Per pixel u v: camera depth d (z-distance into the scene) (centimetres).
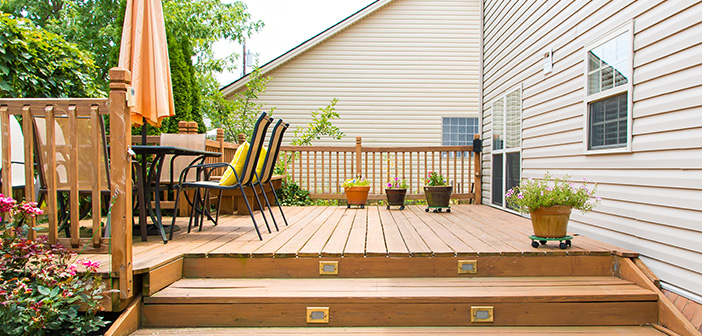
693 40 213
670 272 228
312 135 841
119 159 203
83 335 190
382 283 243
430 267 255
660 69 237
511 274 257
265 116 305
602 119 300
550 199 262
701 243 207
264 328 221
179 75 648
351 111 925
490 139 590
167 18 1002
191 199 455
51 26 1184
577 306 223
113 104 204
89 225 363
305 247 271
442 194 498
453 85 928
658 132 239
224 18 1306
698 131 210
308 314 222
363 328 220
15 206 194
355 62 926
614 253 259
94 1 1243
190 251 257
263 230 353
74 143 214
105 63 1245
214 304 221
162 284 231
